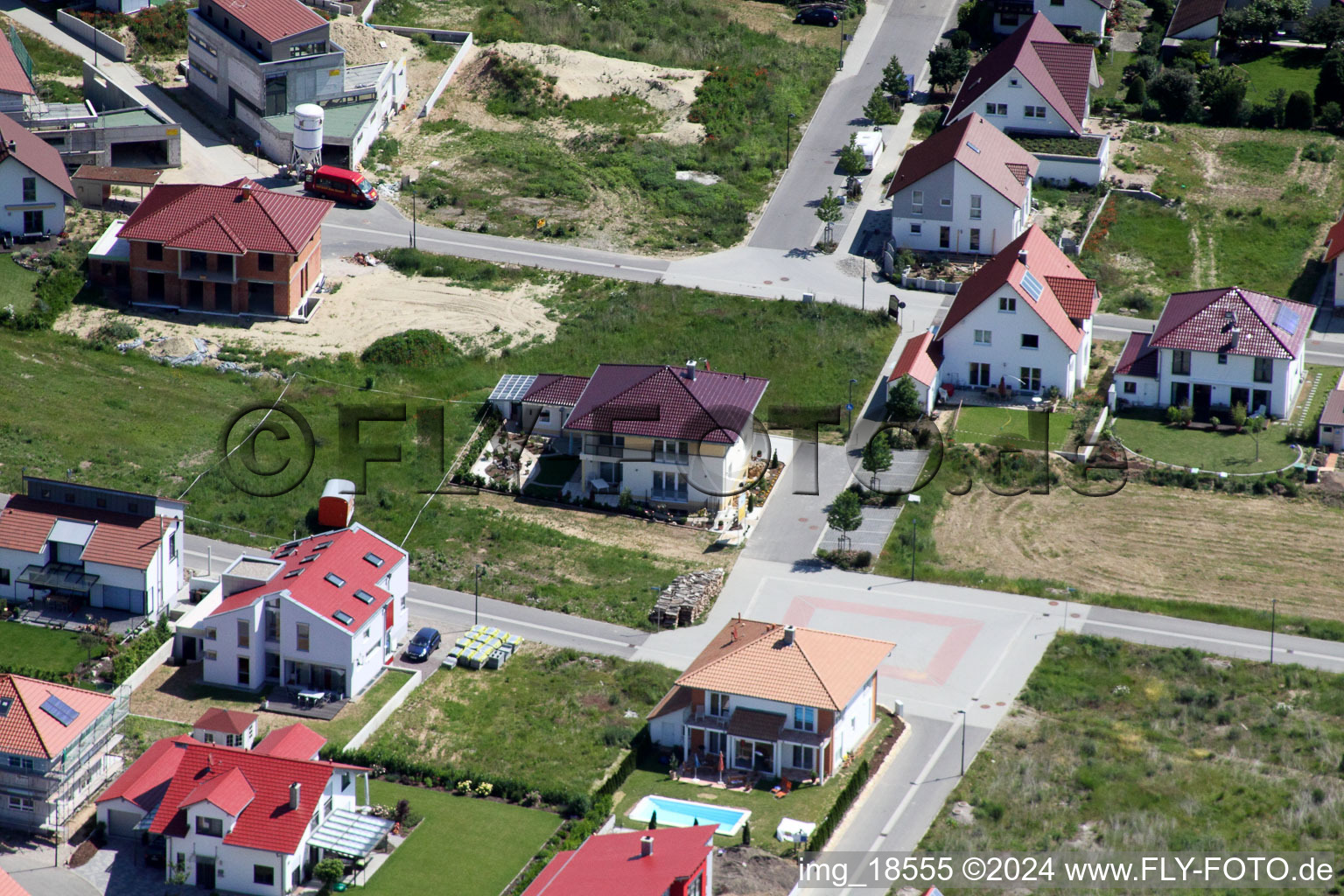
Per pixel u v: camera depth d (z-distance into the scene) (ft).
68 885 249.55
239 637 294.25
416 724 289.12
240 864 249.34
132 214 414.41
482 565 332.80
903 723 290.56
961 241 437.58
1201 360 379.35
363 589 299.79
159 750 267.59
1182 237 446.60
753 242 443.73
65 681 291.79
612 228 447.83
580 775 276.82
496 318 407.03
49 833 259.80
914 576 330.95
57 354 383.45
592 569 332.80
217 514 342.03
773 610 321.11
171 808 252.42
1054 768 278.87
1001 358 387.75
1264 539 340.80
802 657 280.72
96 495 314.76
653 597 323.78
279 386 378.73
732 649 285.43
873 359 397.60
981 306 384.27
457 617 318.24
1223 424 377.91
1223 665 305.94
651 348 398.42
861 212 456.45
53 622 307.17
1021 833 263.49
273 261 397.19
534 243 439.63
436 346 392.68
